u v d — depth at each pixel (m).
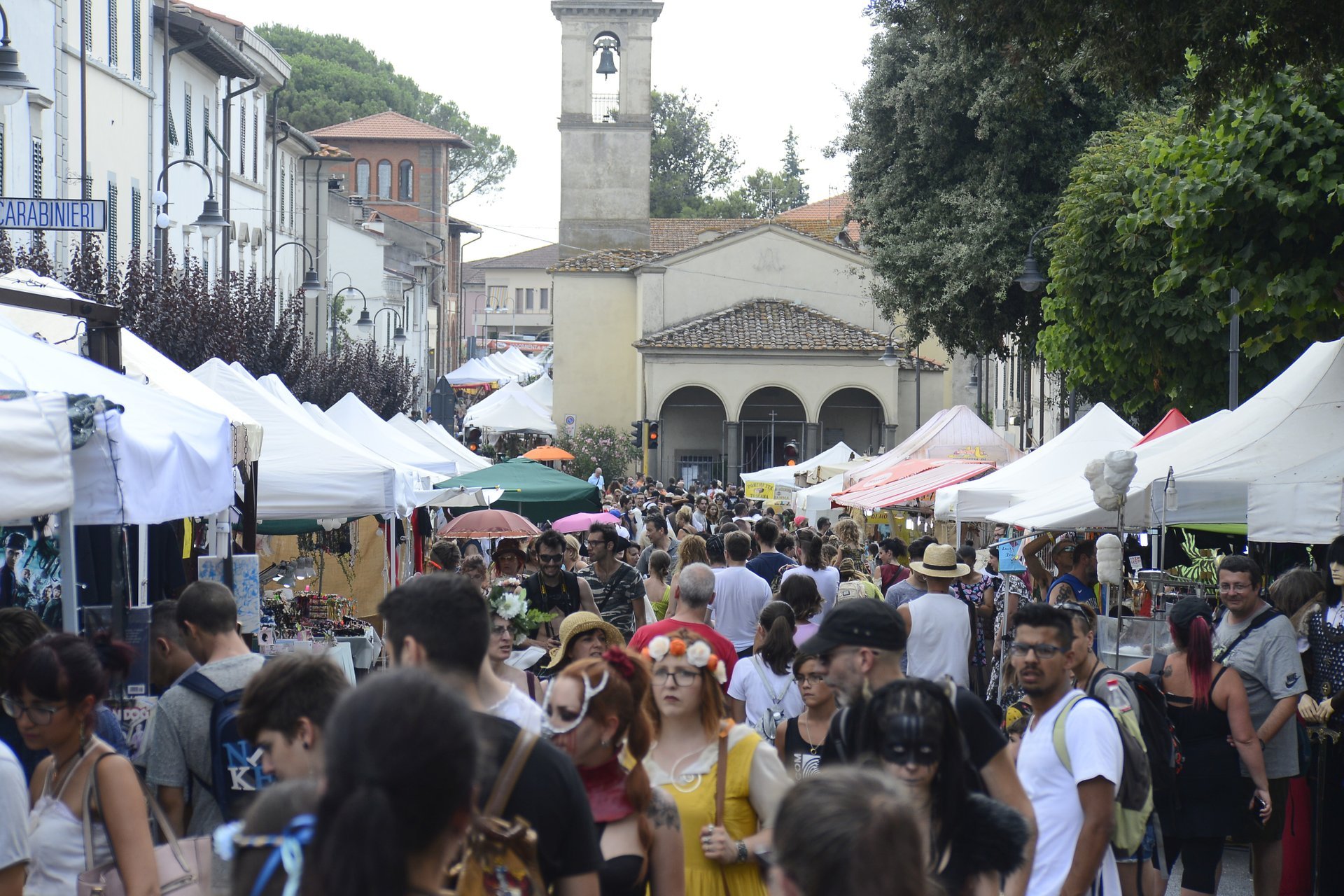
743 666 7.81
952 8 12.99
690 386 49.34
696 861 4.60
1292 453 10.40
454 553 12.24
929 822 3.82
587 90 54.28
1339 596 8.71
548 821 3.40
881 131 28.31
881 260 28.02
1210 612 7.38
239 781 5.09
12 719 5.38
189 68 32.25
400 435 19.78
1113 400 21.95
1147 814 5.43
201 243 33.44
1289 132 11.39
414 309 71.06
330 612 13.16
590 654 7.18
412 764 2.20
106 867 4.38
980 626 12.41
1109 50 12.00
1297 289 11.33
